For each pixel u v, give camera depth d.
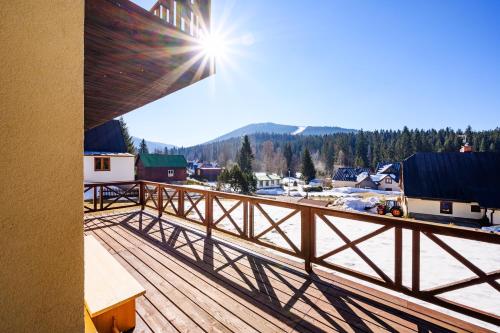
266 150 88.44
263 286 2.92
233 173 29.97
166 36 2.36
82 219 0.64
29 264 0.56
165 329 2.16
